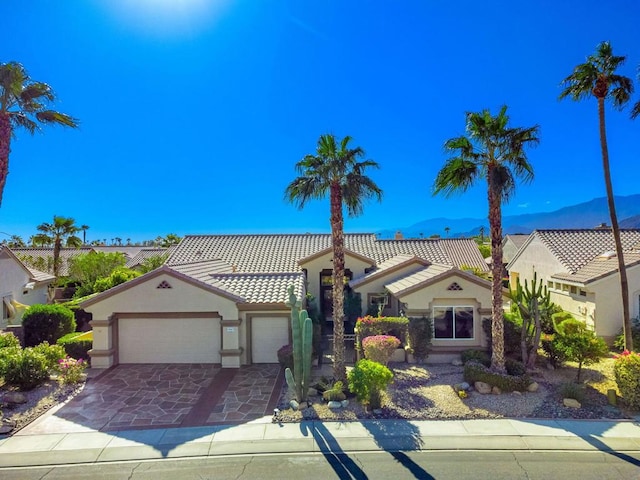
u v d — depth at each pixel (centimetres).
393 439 1066
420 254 2905
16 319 2520
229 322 1717
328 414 1211
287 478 891
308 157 1394
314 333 1766
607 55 1530
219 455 996
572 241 2555
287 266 2689
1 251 2395
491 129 1331
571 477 887
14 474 918
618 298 1975
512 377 1358
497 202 1406
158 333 1767
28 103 1530
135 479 895
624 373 1238
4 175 1422
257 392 1426
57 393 1391
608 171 1627
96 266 3462
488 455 985
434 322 1766
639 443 1038
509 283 3362
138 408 1289
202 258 2852
